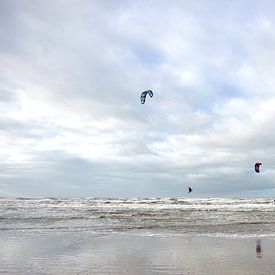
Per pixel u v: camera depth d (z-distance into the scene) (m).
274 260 10.66
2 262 10.05
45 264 9.80
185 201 72.31
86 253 11.73
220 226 22.52
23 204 51.50
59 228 20.53
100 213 33.66
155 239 15.73
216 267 9.48
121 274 8.61
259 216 32.06
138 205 56.25
